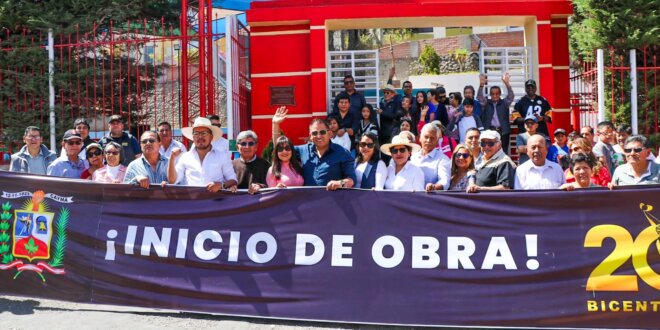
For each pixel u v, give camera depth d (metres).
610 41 11.56
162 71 14.45
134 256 6.73
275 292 6.38
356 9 12.44
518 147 10.13
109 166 7.73
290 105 12.81
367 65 16.38
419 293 6.16
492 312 6.05
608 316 5.95
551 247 6.05
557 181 6.75
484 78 11.83
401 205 6.27
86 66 12.12
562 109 13.04
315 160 6.98
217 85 13.27
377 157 7.08
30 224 7.02
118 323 6.36
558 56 13.02
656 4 11.34
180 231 6.65
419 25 13.20
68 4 12.38
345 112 11.31
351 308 6.23
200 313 6.66
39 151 8.59
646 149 7.09
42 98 11.98
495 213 6.14
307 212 6.41
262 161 7.29
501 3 12.38
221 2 16.33
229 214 6.57
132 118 13.77
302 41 12.79
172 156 6.97
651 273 5.93
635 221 5.99
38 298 6.95
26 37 12.11
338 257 6.30
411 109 11.65
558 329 5.97
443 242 6.19
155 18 15.38
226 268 6.51
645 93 11.38
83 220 6.90
